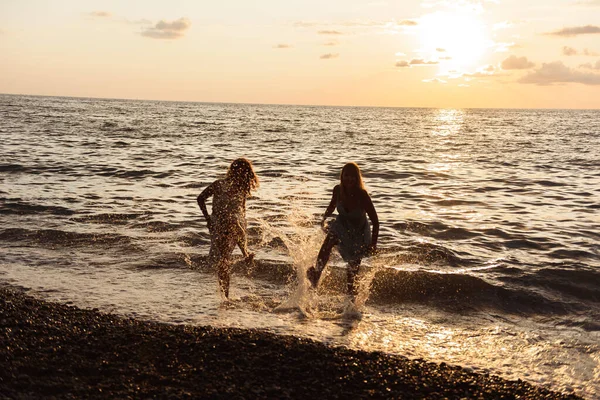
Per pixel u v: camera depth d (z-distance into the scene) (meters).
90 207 10.75
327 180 16.30
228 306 5.75
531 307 6.07
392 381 4.07
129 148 25.59
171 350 4.44
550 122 94.56
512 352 4.84
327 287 6.51
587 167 21.19
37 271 6.74
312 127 57.69
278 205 11.81
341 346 4.70
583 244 8.77
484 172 19.06
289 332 5.02
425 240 8.85
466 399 3.87
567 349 4.93
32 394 3.71
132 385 3.88
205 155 23.47
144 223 9.44
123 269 6.94
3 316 4.89
